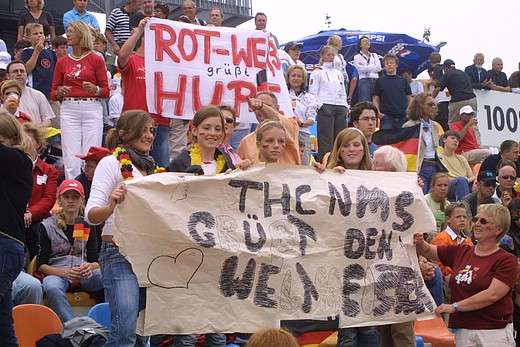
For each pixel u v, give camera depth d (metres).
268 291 8.10
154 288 7.57
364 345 8.79
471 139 20.05
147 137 7.89
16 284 9.42
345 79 20.45
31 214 11.03
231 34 13.41
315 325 9.79
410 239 8.95
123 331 7.37
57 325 9.07
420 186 9.05
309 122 15.16
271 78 13.61
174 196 7.74
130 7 18.62
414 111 16.48
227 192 8.05
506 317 9.34
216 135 8.67
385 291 8.74
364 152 9.20
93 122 13.61
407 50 25.59
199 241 7.75
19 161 7.45
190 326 7.69
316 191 8.53
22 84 13.93
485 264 9.29
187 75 13.03
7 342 7.45
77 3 18.08
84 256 10.45
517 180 15.91
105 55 18.23
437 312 9.05
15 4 22.31
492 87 22.06
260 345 4.87
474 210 14.38
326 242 8.49
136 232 7.48
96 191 7.44
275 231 8.23
